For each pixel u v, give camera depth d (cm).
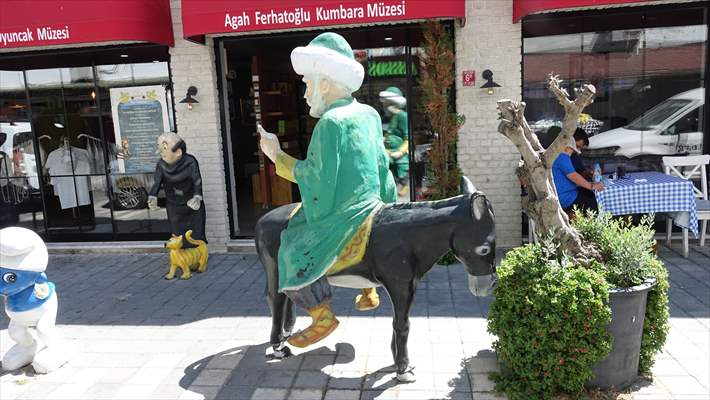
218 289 607
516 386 344
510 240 710
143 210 814
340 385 375
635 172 720
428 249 339
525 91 710
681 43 690
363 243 341
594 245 367
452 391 360
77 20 644
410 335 453
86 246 802
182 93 734
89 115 800
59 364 422
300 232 353
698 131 710
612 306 331
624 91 708
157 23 677
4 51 780
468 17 672
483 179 701
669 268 603
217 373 402
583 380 330
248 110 1112
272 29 626
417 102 735
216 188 750
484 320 482
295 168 341
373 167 348
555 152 342
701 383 356
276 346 418
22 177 837
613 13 685
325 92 352
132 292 609
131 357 438
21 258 406
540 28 695
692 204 592
